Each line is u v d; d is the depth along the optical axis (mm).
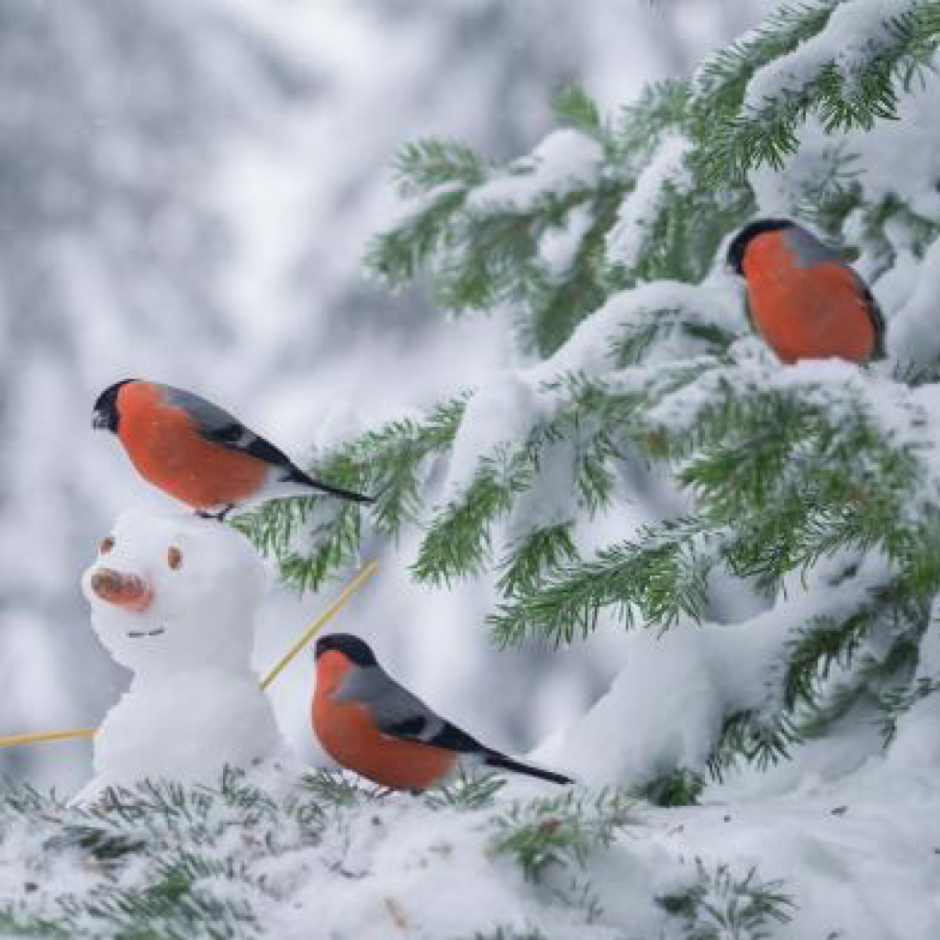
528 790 7344
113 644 7113
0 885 6238
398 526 8398
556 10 21578
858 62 7699
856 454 6156
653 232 9352
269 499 7980
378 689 6859
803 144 8469
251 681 7172
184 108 25312
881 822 7289
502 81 21797
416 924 5828
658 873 6184
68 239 24406
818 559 8562
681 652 8250
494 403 7559
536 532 7719
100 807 6699
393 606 20375
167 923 5738
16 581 22109
